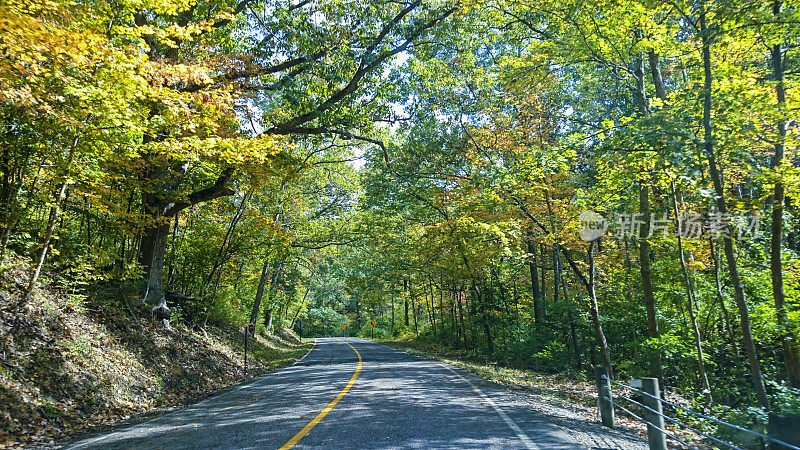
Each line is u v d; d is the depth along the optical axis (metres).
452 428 6.58
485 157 19.58
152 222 12.48
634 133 9.55
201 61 11.77
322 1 15.41
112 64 7.52
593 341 20.27
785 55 9.82
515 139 18.38
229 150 10.06
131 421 7.53
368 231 26.59
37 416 6.82
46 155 8.70
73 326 9.98
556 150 12.27
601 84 19.25
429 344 37.16
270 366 19.70
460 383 12.26
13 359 7.66
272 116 16.20
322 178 26.89
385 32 16.02
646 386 6.07
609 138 10.33
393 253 30.48
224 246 19.81
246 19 16.11
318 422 6.98
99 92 7.41
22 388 7.15
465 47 18.36
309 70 16.06
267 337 34.59
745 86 9.34
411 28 16.25
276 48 15.50
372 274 41.66
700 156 9.71
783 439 5.54
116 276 13.86
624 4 11.23
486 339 27.88
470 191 16.77
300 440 5.85
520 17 15.62
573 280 22.59
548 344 21.11
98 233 13.41
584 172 16.17
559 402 10.25
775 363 12.40
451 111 20.45
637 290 17.55
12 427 6.25
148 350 11.98
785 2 8.58
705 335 14.17
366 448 5.47
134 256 15.83
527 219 16.67
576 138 12.07
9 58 6.43
